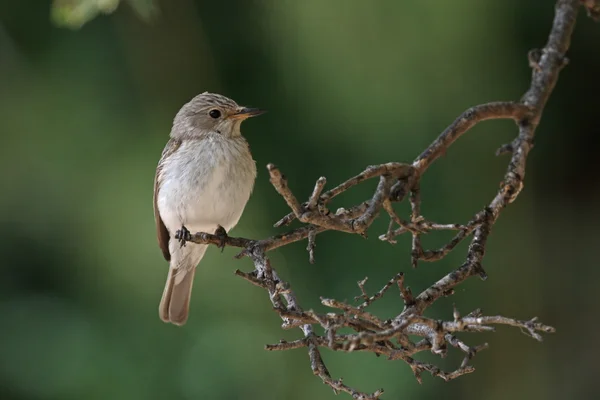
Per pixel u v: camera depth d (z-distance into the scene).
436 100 11.34
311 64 11.59
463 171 11.66
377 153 11.37
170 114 12.01
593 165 13.53
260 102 11.94
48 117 11.68
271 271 6.05
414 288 11.14
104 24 11.97
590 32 13.18
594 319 13.30
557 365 13.01
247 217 11.49
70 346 11.35
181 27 12.21
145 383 11.29
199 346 11.38
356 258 11.30
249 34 12.07
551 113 13.42
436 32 11.29
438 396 11.65
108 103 11.80
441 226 5.50
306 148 11.68
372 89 11.33
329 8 11.41
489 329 4.86
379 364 11.18
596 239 13.60
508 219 12.84
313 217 5.21
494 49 11.65
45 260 11.62
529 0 12.22
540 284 12.99
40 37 11.90
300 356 11.53
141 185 11.40
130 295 11.41
